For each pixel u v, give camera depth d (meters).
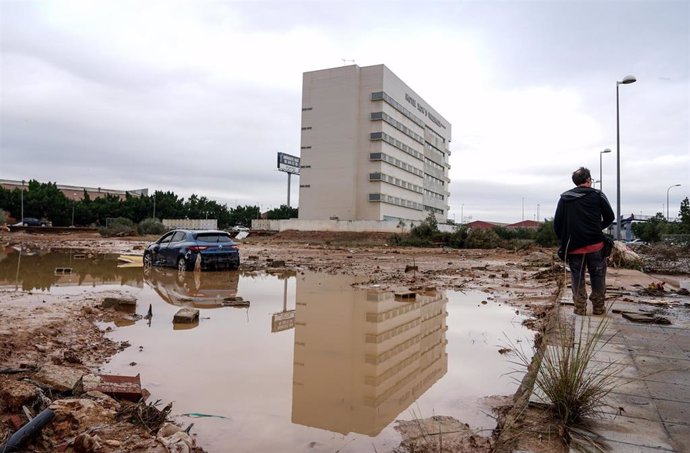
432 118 87.75
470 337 6.26
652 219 50.97
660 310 6.89
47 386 3.90
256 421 3.59
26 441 2.98
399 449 3.16
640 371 4.00
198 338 6.07
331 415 3.71
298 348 5.67
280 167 90.44
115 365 4.87
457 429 3.46
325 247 36.69
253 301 9.11
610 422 3.03
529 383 4.01
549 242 45.88
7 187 103.81
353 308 8.39
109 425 3.35
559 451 2.72
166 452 2.98
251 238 57.91
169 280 12.45
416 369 4.91
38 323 6.30
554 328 5.50
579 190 6.50
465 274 15.02
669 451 2.64
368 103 67.25
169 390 4.20
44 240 38.47
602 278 6.50
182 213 88.38
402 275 14.35
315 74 68.75
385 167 68.06
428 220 50.53
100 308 7.77
